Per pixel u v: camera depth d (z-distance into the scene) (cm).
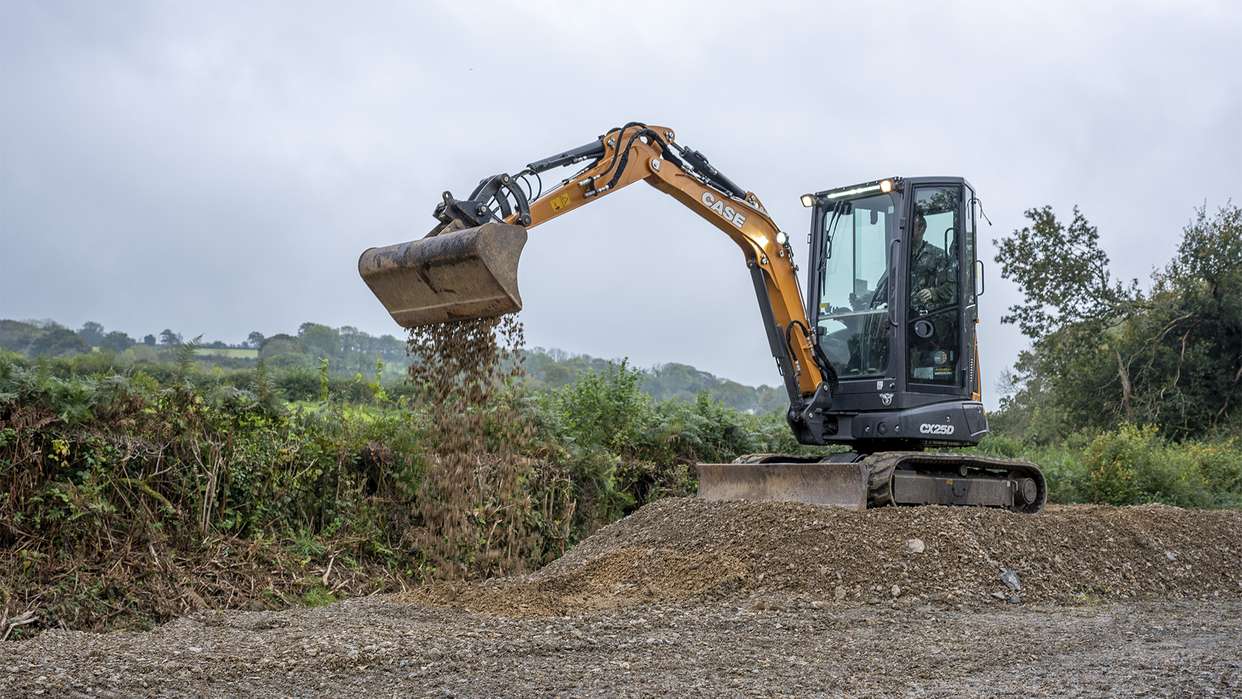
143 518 966
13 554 877
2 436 909
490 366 860
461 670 592
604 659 627
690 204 1111
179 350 1085
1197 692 539
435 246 836
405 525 1152
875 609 844
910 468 1112
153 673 561
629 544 1057
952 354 1149
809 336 1164
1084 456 2023
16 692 505
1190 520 1176
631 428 1507
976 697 529
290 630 713
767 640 698
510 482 1170
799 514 990
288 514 1086
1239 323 2920
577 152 991
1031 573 961
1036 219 3138
